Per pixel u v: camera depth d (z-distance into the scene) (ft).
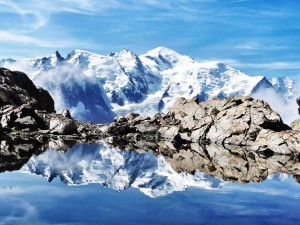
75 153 204.44
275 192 115.75
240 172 163.53
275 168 183.11
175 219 79.66
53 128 308.81
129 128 371.76
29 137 276.82
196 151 260.62
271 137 279.08
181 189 116.06
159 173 150.92
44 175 129.49
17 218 75.61
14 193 99.19
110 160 185.57
